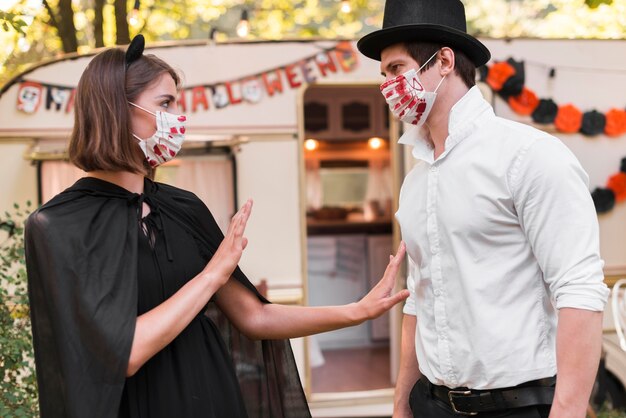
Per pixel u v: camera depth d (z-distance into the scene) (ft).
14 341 9.97
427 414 6.50
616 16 29.60
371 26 32.60
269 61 15.79
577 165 5.60
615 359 16.05
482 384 5.90
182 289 5.71
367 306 6.61
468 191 5.89
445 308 6.15
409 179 6.63
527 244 5.80
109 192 5.93
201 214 6.68
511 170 5.71
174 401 5.85
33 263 5.66
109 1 22.36
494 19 33.53
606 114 16.20
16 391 10.00
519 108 15.99
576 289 5.34
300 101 15.83
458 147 6.06
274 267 15.87
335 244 22.27
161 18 27.61
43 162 15.02
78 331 5.38
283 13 30.01
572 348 5.33
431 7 6.33
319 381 18.85
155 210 6.16
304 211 15.94
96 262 5.55
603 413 15.61
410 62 6.21
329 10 30.81
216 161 15.79
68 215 5.66
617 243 16.26
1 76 23.76
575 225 5.44
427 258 6.31
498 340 5.76
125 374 5.31
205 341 6.28
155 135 5.94
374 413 16.65
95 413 5.25
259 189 15.83
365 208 23.75
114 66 5.86
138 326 5.44
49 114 15.14
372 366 20.35
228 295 7.00
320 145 23.52
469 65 6.31
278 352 7.44
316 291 22.15
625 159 16.29
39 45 24.21
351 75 15.98
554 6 32.07
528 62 16.05
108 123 5.77
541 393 5.76
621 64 16.26
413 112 6.24
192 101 15.53
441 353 6.18
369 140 23.38
